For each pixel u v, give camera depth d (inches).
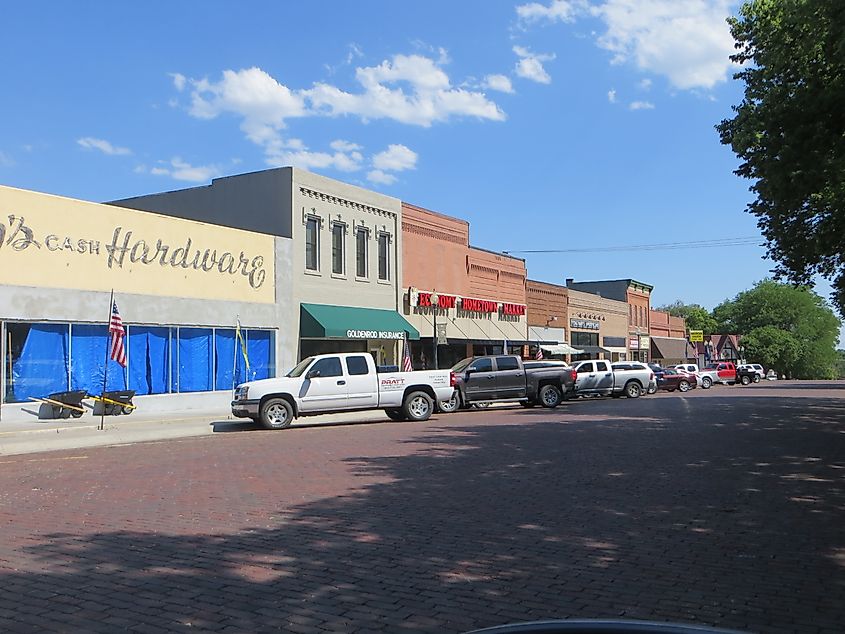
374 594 230.1
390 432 730.8
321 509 356.5
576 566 260.2
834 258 899.4
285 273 1119.0
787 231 836.0
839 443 619.8
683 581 243.0
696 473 462.3
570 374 1131.9
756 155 658.2
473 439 652.7
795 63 598.2
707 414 951.6
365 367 850.1
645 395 1582.2
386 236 1350.9
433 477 448.5
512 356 1069.1
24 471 494.3
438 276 1494.8
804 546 287.6
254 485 423.2
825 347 4077.3
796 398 1403.8
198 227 986.1
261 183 1160.2
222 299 1018.7
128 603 221.8
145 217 916.0
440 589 234.8
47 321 805.2
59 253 818.2
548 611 214.4
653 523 326.6
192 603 221.8
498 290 1720.0
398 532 310.3
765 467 486.6
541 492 399.5
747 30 726.5
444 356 1515.7
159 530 314.2
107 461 538.6
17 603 222.2
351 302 1251.2
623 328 2556.6
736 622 205.9
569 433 701.9
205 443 657.0
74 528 319.3
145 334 919.7
